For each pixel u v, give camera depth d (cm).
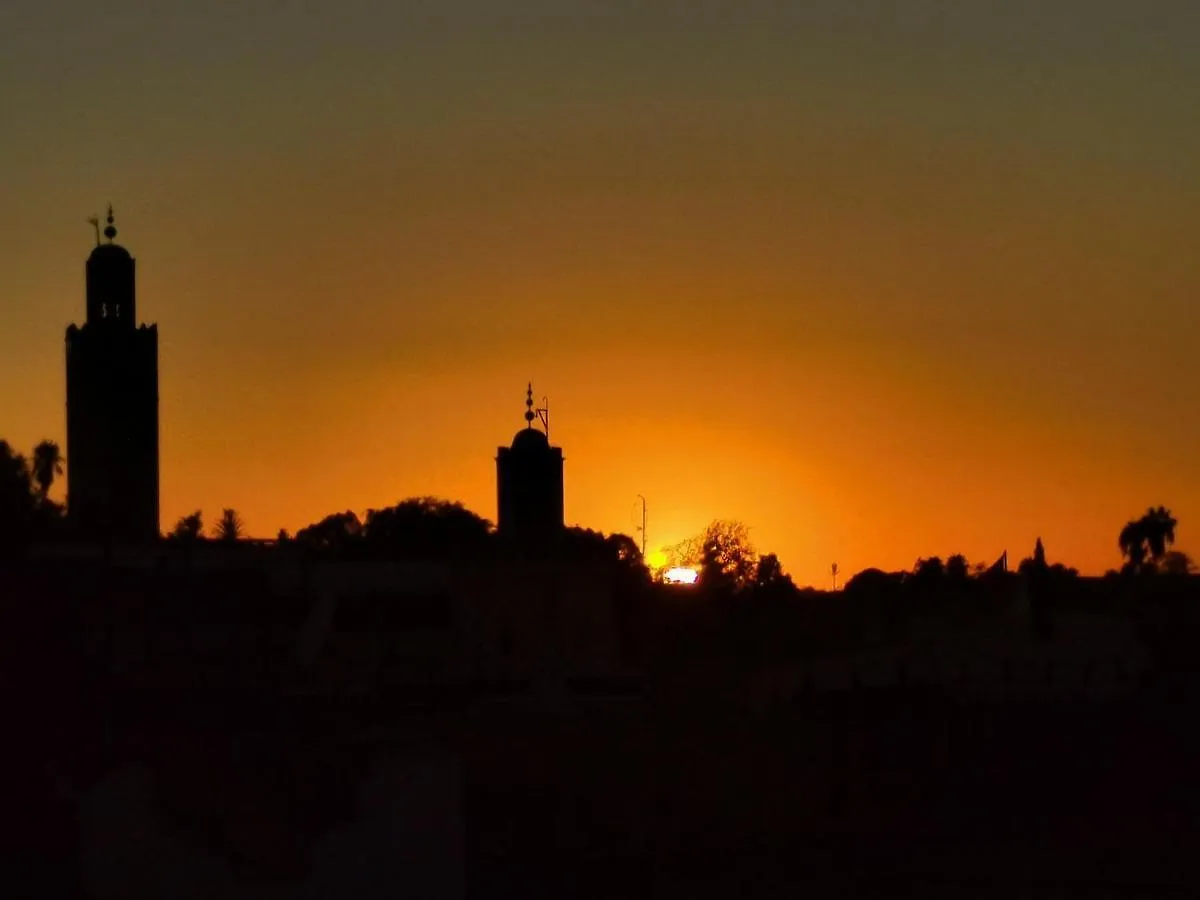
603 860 13888
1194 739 17150
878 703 18225
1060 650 18925
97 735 13662
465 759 14400
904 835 15088
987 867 14200
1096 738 17088
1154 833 15100
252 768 12419
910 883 13712
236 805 12081
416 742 12562
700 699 18562
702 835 14712
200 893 11875
